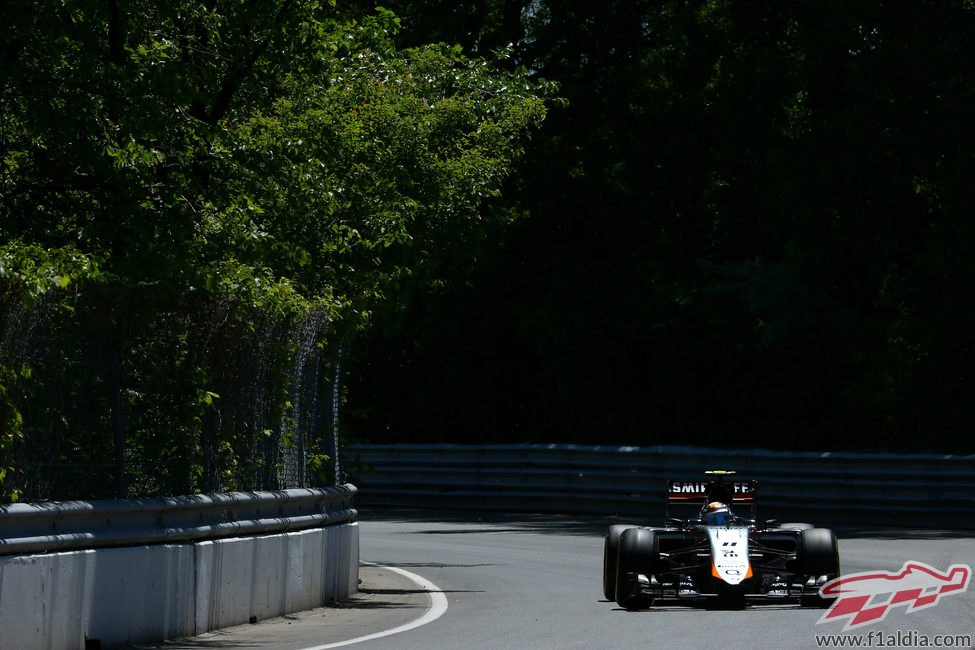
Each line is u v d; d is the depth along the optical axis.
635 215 131.88
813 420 114.19
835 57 106.88
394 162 66.75
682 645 35.41
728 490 49.75
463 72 74.81
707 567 45.66
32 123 51.94
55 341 37.00
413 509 119.00
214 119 59.38
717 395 122.75
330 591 50.28
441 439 141.62
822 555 44.81
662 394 124.25
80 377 38.09
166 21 55.72
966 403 100.62
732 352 118.75
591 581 57.94
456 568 65.12
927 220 107.12
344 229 60.94
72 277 36.38
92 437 38.50
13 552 32.75
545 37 138.50
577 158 131.00
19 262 35.03
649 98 129.88
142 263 45.47
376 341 139.00
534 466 113.88
